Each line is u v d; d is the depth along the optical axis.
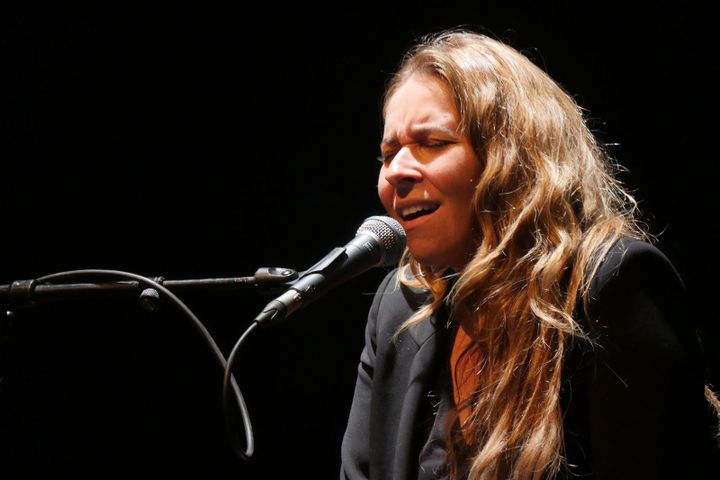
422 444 4.55
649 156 8.57
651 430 3.69
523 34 8.87
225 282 4.34
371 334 5.36
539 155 4.32
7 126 10.66
